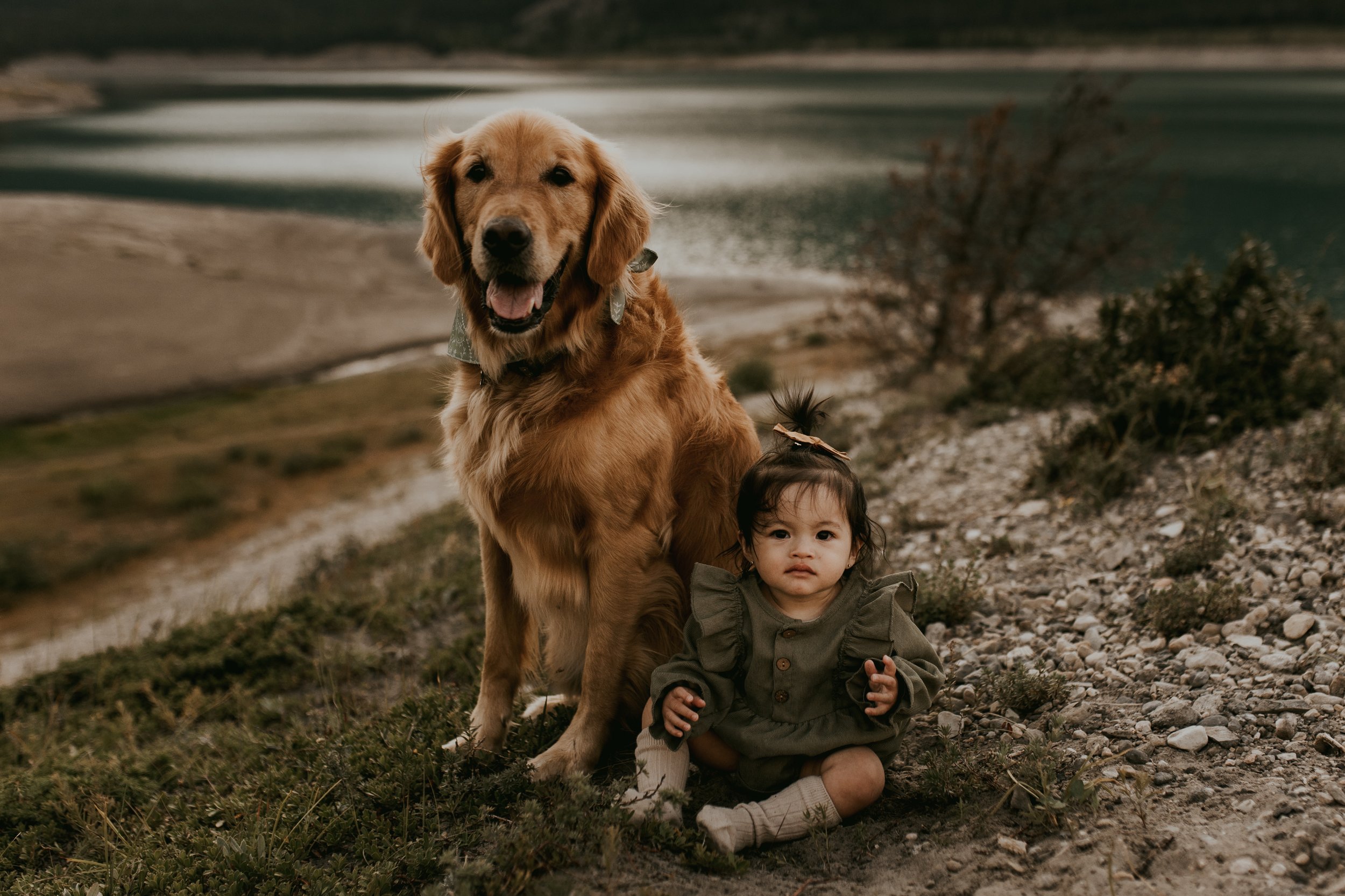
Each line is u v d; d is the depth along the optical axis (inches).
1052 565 165.5
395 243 2043.6
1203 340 222.2
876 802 106.7
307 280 1776.6
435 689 160.9
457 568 276.2
